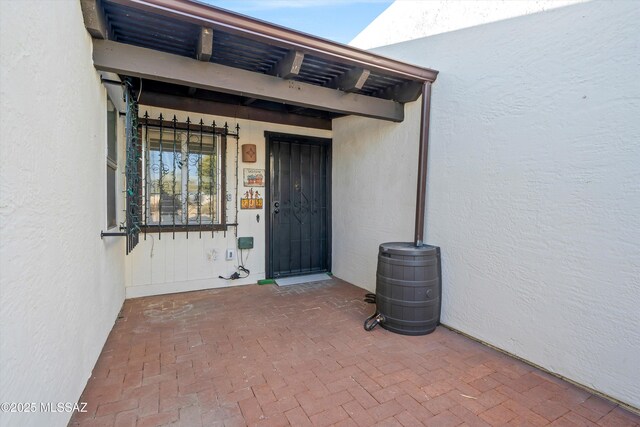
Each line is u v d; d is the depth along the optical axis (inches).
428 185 130.7
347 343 110.0
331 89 126.6
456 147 118.8
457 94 118.3
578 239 85.1
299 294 163.9
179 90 159.6
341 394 81.3
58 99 62.3
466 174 115.3
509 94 101.0
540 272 93.6
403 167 146.9
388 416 73.4
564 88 87.4
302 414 73.6
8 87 43.7
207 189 169.8
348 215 187.9
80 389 76.7
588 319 83.4
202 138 167.5
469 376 90.1
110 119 121.1
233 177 174.9
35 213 51.9
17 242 45.9
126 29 94.6
